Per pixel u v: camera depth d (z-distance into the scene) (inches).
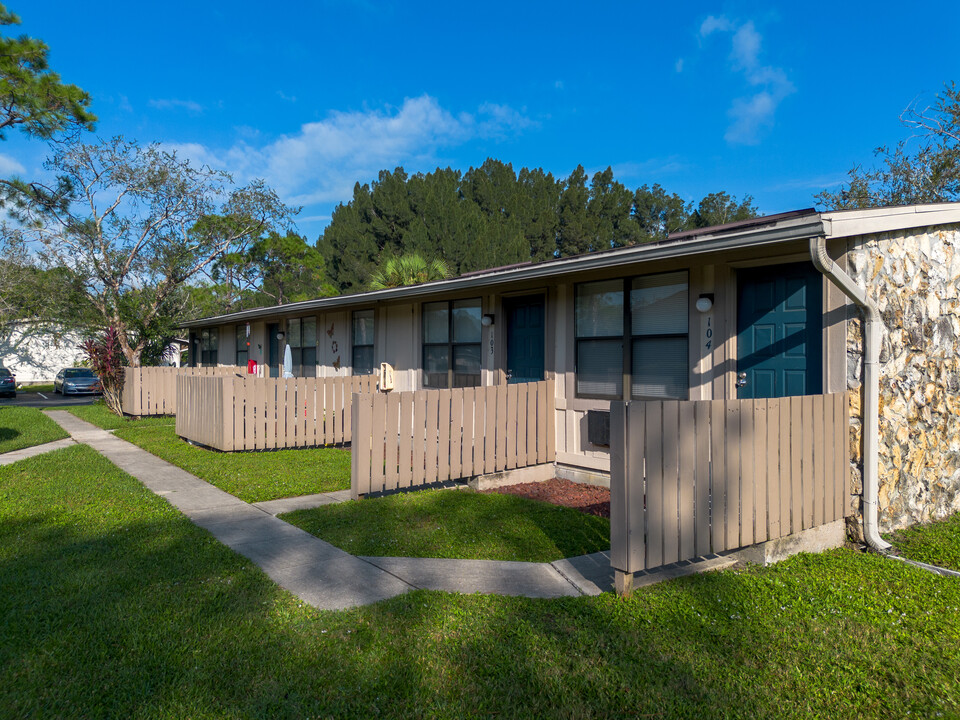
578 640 132.7
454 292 363.6
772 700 111.8
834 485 199.6
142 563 175.5
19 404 850.1
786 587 165.8
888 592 163.9
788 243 199.2
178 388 434.9
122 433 477.4
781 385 232.8
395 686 113.6
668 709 108.0
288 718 103.7
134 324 823.1
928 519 230.7
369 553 191.5
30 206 761.6
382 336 450.3
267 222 946.7
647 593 159.0
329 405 398.3
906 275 218.2
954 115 644.7
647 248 222.1
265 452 375.6
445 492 273.9
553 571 177.0
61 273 813.9
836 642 134.5
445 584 165.8
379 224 1804.9
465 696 110.9
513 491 282.2
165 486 286.2
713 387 248.4
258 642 129.6
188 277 903.7
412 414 266.1
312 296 1450.5
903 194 692.7
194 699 108.1
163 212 843.4
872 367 199.3
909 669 123.7
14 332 1236.5
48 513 229.5
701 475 165.5
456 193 2117.4
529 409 299.6
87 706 105.9
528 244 1809.8
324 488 280.2
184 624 136.9
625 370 281.0
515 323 346.3
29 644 127.0
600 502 261.4
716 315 247.1
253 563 178.9
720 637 135.8
